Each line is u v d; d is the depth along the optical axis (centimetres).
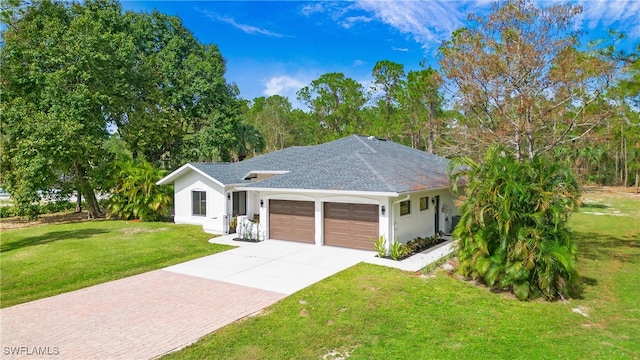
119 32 2994
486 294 1034
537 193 1037
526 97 1641
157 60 3206
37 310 919
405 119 4438
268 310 898
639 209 3014
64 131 2262
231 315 872
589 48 1559
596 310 950
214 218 1975
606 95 1573
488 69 1722
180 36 3562
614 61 1450
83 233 2006
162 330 795
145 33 3353
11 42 2381
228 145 3456
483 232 1076
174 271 1251
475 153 1855
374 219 1477
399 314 883
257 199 2133
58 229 2159
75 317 872
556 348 728
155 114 3016
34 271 1277
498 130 1712
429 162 2341
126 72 2753
